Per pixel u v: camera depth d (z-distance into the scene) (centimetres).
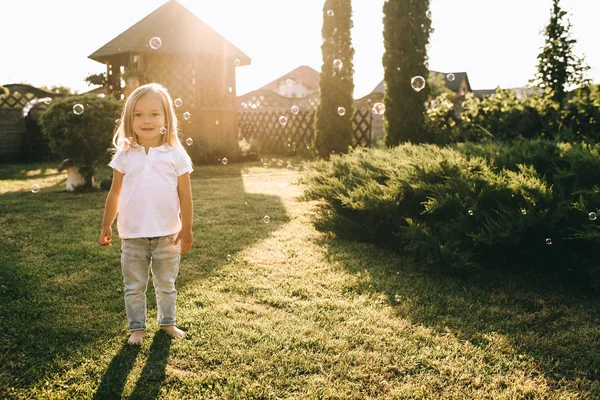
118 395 184
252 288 299
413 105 895
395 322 251
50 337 230
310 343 226
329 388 189
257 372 201
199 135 1248
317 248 392
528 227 309
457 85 3048
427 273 333
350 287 304
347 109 1145
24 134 1234
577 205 300
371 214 393
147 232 221
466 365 208
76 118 652
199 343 225
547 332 243
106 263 346
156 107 222
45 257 362
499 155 408
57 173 948
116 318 253
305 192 451
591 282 291
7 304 269
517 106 767
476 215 332
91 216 510
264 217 501
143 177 221
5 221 482
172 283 233
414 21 888
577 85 850
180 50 1202
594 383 195
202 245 398
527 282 316
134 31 1280
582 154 347
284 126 1489
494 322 254
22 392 184
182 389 188
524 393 188
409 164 397
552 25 863
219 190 709
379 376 199
